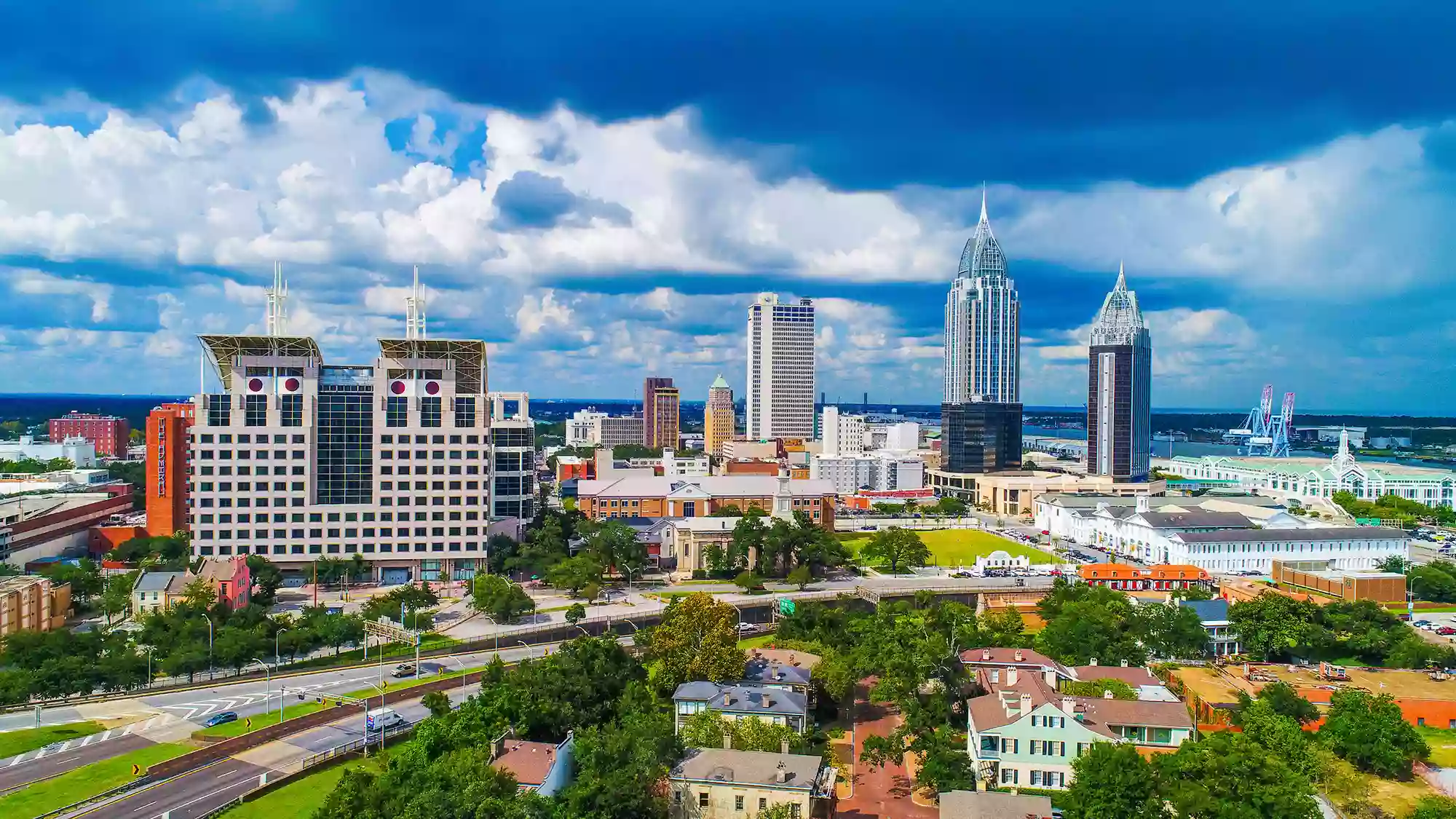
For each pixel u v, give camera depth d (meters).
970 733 199.50
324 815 164.25
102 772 196.88
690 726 196.50
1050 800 170.12
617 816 162.38
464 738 193.00
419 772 171.88
